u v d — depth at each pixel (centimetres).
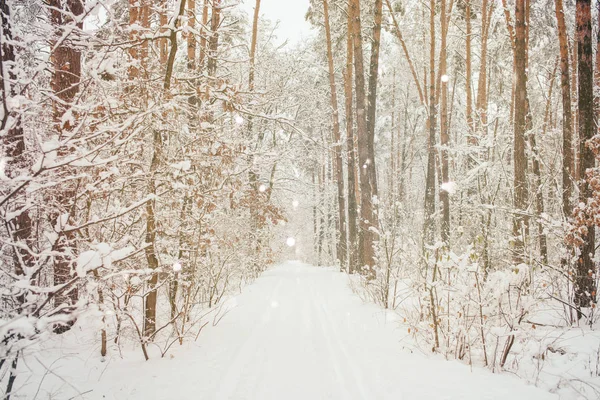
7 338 251
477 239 545
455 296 537
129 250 304
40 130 391
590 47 711
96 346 530
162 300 760
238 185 739
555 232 753
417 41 2148
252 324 733
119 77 526
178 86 611
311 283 1405
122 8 726
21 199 343
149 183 505
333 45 2062
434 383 418
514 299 553
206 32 721
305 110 1812
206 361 509
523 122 1004
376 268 909
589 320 621
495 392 388
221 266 852
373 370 469
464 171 1483
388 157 3350
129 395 391
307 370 475
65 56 577
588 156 711
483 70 1652
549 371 461
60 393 386
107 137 450
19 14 502
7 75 281
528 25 1413
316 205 3003
